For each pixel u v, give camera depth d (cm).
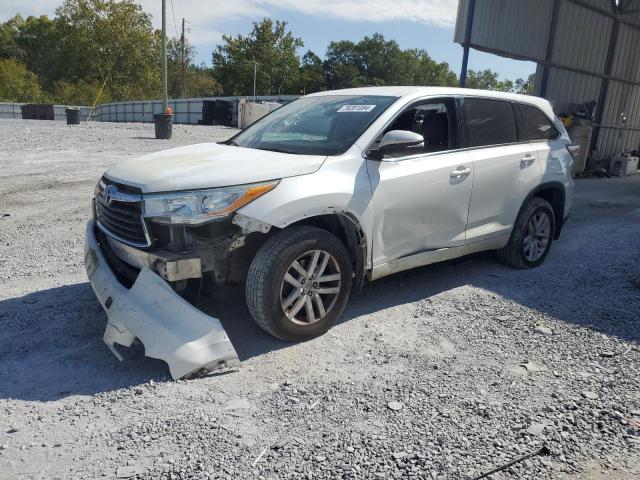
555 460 273
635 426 302
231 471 260
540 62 1549
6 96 7500
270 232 384
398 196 434
